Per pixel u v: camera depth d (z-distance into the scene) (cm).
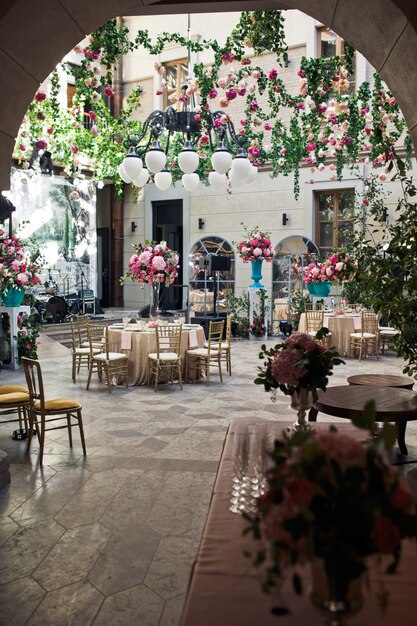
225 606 140
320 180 1405
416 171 1259
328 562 112
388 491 116
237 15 1455
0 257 912
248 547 172
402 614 135
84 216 1595
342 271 409
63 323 1360
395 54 348
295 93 1395
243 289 1499
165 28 1546
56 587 278
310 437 129
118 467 457
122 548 318
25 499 390
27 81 405
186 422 600
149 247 855
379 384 485
